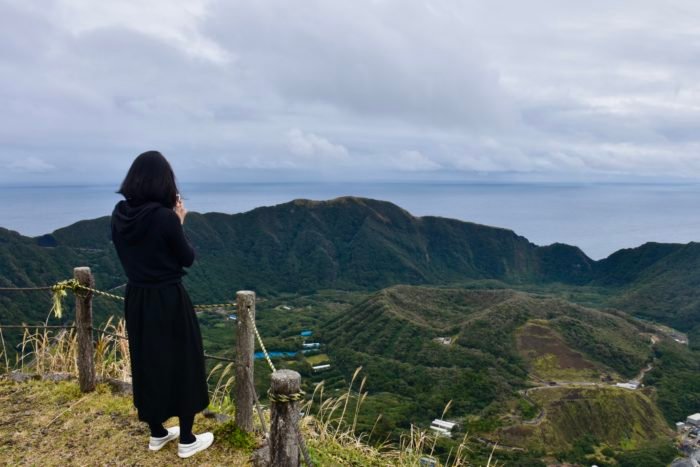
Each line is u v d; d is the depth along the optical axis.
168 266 3.44
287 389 3.01
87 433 4.18
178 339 3.55
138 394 3.56
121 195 3.48
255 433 4.19
